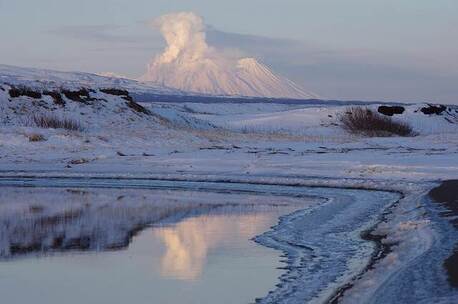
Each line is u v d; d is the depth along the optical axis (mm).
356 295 13930
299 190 37562
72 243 22031
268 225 25391
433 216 22922
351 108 102875
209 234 23578
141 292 15766
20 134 61406
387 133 93438
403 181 37500
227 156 55250
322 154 57031
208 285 16219
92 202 34000
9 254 20266
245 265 18203
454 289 13344
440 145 69750
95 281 16875
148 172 47750
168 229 24859
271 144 69000
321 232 22953
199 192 38312
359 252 19109
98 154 57406
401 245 18641
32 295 15664
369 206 29156
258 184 40906
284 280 16344
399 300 13086
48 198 35938
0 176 47844
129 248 21094
